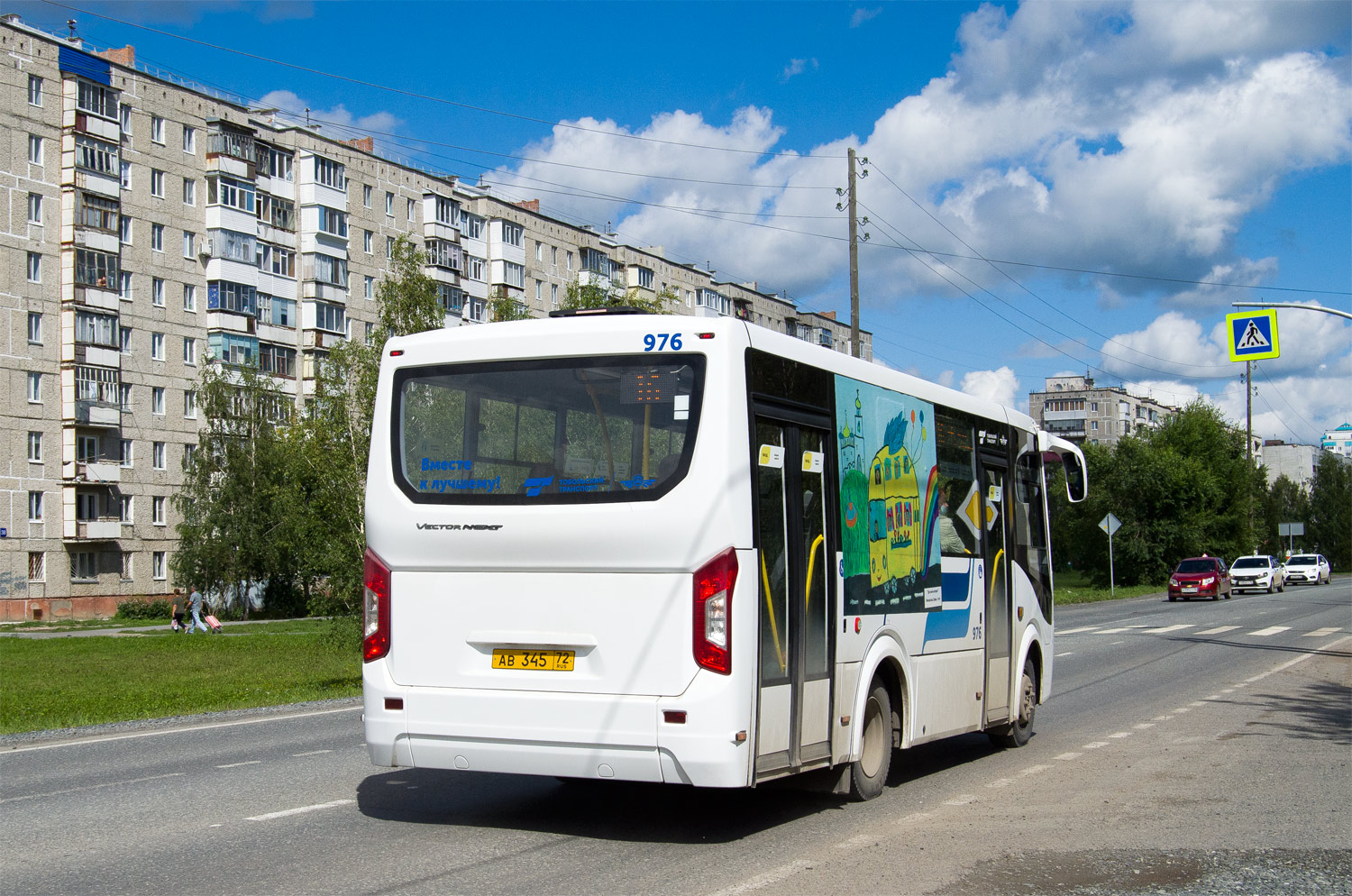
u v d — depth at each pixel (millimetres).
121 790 9141
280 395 61938
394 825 7742
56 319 55719
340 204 68875
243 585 60031
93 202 56656
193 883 6160
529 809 8312
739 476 6984
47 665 28219
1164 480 70750
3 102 54062
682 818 7992
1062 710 14672
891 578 8852
